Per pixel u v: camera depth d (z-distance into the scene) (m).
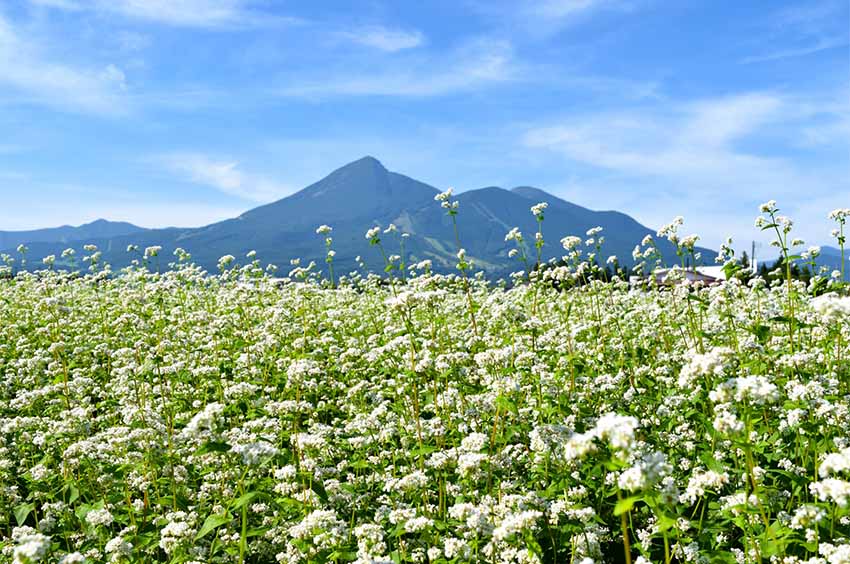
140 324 16.88
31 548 5.85
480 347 14.06
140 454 9.13
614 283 22.67
